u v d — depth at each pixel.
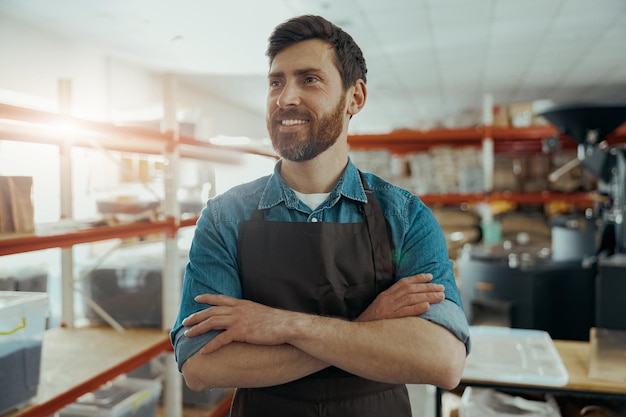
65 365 2.15
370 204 1.20
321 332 1.05
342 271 1.15
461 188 4.45
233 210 1.22
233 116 8.18
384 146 4.93
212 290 1.17
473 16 4.54
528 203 4.89
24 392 1.70
